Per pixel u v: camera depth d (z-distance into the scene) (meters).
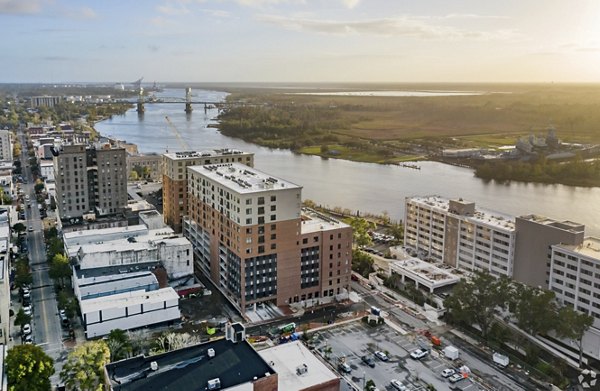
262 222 197.00
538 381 158.38
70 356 144.88
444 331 190.38
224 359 120.50
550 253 196.00
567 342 178.38
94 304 185.38
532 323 174.00
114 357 158.00
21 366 136.12
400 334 187.38
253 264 198.88
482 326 184.25
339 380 134.88
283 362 142.38
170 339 166.75
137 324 187.12
